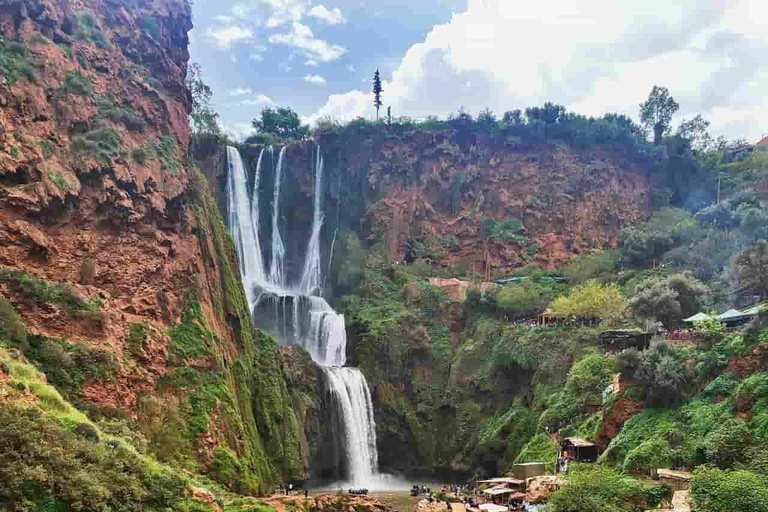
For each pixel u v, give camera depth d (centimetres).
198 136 10812
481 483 6800
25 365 3834
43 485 2861
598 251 11838
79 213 5347
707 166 13300
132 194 5847
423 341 9500
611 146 12950
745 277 6981
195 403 5447
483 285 10269
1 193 4709
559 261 11838
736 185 12269
